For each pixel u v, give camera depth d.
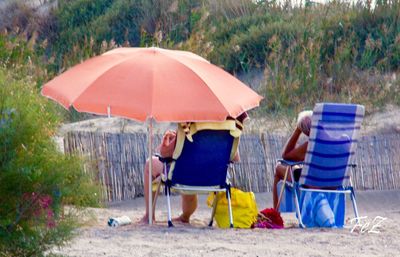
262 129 51.03
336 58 60.09
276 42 63.47
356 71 60.09
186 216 35.41
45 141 22.23
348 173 35.22
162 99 32.31
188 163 33.25
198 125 32.72
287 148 36.00
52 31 79.12
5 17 81.19
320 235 31.67
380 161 46.47
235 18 72.31
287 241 30.03
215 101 32.59
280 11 72.12
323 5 70.38
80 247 26.89
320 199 34.97
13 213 21.50
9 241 21.39
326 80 59.03
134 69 33.25
